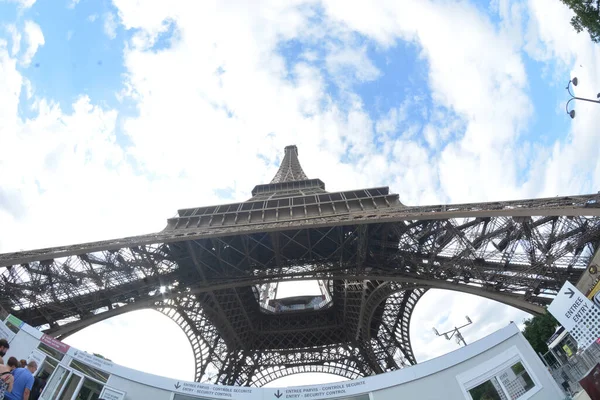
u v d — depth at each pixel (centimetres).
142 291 6225
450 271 5528
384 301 8550
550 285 4747
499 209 4691
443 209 5366
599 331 2508
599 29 3469
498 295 4994
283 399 2764
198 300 7425
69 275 5556
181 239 5762
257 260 7381
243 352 9294
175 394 2794
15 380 1617
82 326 5406
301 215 6800
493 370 2752
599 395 2302
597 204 3962
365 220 5406
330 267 6575
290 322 9956
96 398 2742
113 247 5578
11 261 5059
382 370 8388
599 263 3866
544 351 8131
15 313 5072
